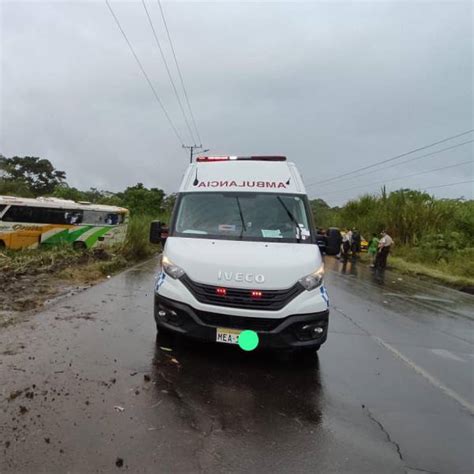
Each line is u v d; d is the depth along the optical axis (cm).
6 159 4884
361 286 1142
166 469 231
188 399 326
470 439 292
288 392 355
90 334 479
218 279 381
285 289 379
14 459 228
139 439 260
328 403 339
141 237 1573
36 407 290
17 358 385
